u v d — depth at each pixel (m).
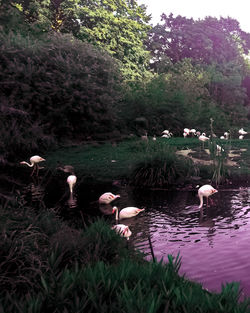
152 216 7.01
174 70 37.44
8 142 12.02
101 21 33.38
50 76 17.95
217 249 5.15
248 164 11.82
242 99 39.28
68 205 7.84
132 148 15.66
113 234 4.31
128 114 22.88
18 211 4.82
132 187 9.59
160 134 22.98
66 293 2.63
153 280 2.93
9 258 3.32
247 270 4.36
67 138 18.77
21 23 23.42
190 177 10.16
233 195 8.52
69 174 11.35
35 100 17.34
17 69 16.95
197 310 2.44
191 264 4.64
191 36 50.84
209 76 35.78
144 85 26.08
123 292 2.52
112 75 21.72
